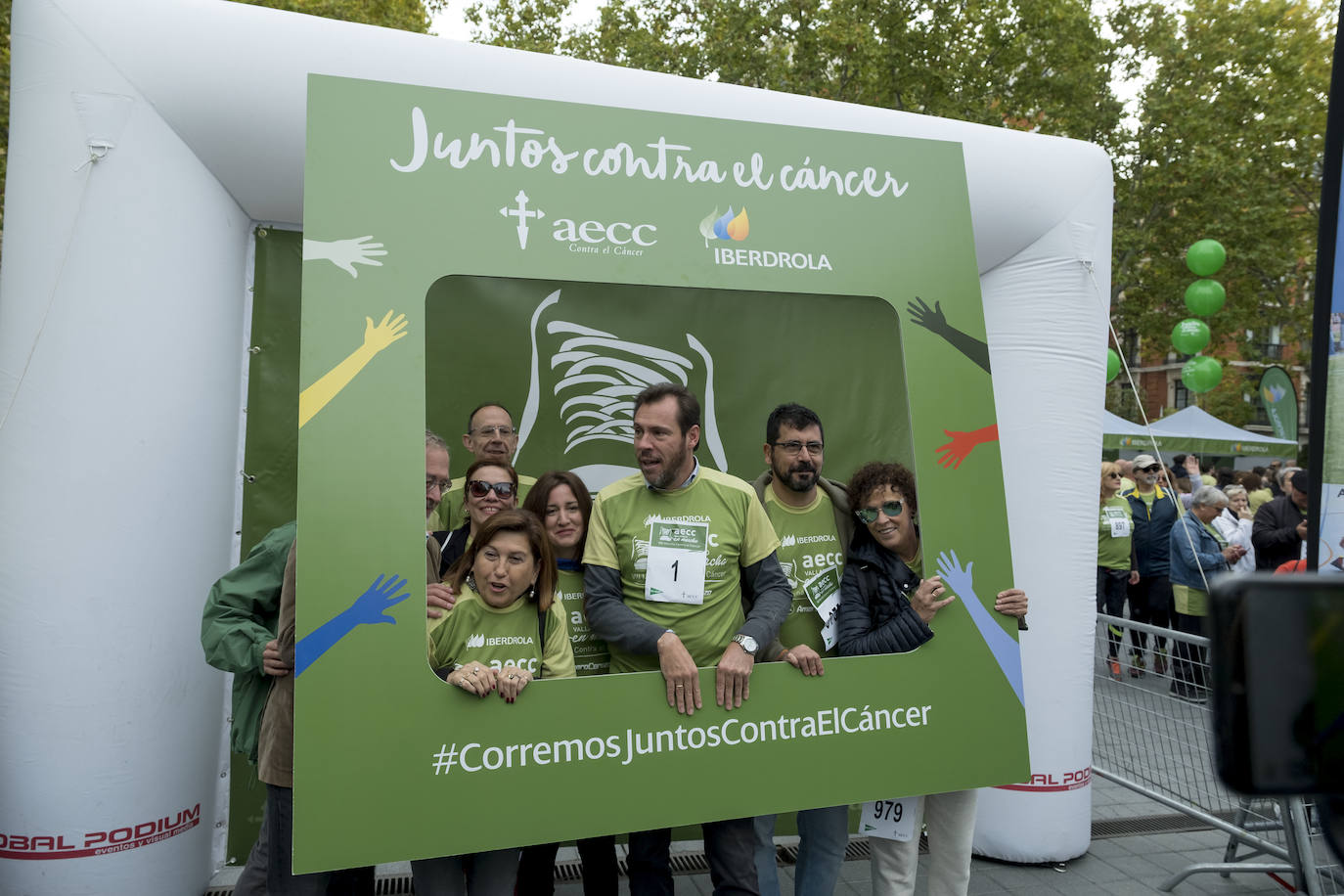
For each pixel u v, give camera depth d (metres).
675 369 4.06
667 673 2.71
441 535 3.63
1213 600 0.78
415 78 3.40
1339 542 3.32
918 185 3.26
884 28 16.55
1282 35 19.08
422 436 2.56
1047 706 4.21
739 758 2.74
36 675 3.09
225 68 3.24
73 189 3.14
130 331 3.16
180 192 3.27
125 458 3.16
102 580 3.13
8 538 3.09
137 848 3.21
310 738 2.35
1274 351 26.33
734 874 2.87
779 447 3.41
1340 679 0.76
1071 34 17.09
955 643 3.03
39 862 3.11
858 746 2.88
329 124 2.63
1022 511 4.20
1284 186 19.94
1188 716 4.31
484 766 2.49
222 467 3.52
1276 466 13.49
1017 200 4.14
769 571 3.04
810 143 3.14
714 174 3.01
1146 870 4.26
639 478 3.06
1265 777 0.75
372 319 2.57
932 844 3.26
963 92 17.09
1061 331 4.24
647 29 16.52
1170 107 18.89
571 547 3.19
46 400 3.11
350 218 2.60
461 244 2.69
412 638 2.47
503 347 3.86
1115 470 7.88
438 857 2.49
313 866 2.32
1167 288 20.88
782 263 3.03
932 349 3.17
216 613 2.83
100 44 3.16
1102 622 4.66
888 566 3.20
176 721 3.30
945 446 3.12
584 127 2.89
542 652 2.77
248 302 3.70
